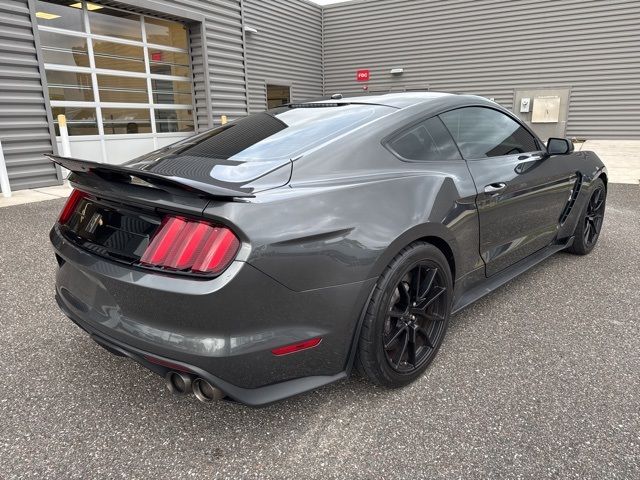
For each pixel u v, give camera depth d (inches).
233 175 70.8
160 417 74.5
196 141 92.4
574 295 121.0
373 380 77.5
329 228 67.1
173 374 65.2
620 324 104.2
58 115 290.0
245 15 482.6
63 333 102.0
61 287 81.7
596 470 61.4
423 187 81.5
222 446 67.9
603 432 68.7
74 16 301.0
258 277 61.0
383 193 75.5
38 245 164.9
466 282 96.7
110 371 87.5
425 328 85.1
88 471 62.7
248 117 103.7
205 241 60.7
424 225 78.1
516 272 114.5
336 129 84.0
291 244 63.5
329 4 615.2
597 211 154.2
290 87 576.4
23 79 262.1
